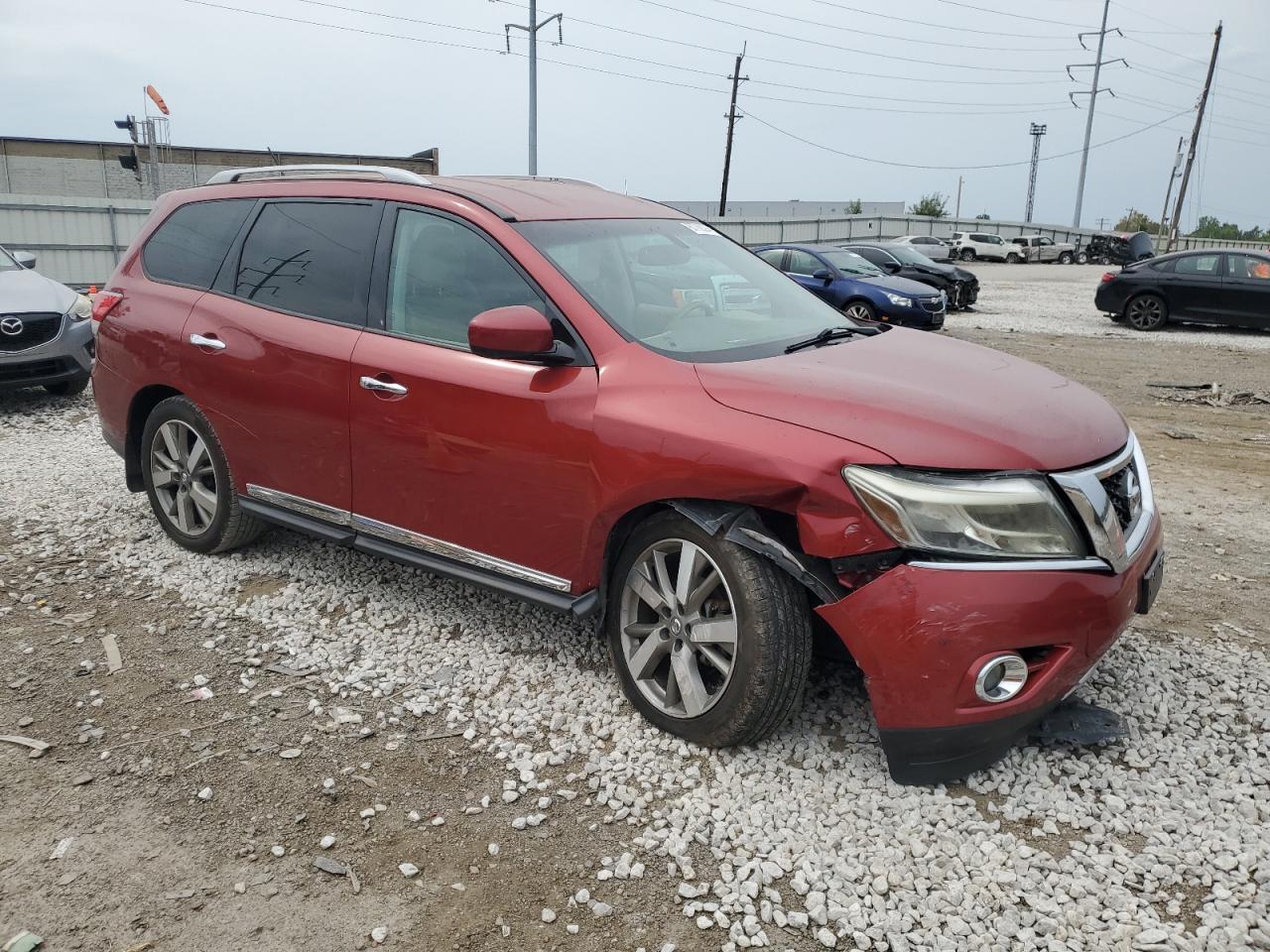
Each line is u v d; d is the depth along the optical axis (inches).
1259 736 125.9
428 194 149.4
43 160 1752.0
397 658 146.5
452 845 105.4
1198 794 113.2
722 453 111.7
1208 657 148.2
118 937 92.0
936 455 104.3
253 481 170.1
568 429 125.1
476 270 140.3
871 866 100.8
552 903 96.8
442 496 140.9
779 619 111.5
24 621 159.8
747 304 150.3
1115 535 109.9
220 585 173.9
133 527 204.1
